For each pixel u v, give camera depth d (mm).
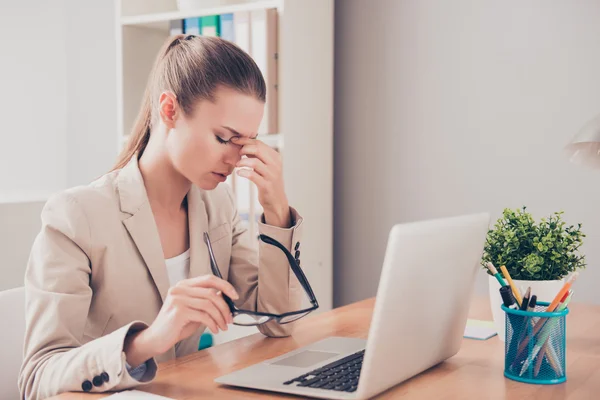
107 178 1394
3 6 3010
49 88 3143
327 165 2600
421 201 2547
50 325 1187
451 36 2469
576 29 2275
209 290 1104
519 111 2373
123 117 2666
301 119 2469
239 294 1578
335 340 1405
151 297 1370
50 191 3160
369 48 2617
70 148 3178
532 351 1138
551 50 2314
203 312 1097
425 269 1059
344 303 2705
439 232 1077
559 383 1141
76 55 3139
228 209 1606
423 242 1031
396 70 2570
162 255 1379
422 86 2527
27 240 2699
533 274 1372
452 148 2484
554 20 2305
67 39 3152
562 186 2316
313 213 2535
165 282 1377
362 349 1314
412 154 2555
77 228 1271
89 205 1309
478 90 2434
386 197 2607
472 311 1771
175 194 1446
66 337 1192
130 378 1068
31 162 3109
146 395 1044
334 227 2719
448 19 2471
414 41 2533
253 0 2531
